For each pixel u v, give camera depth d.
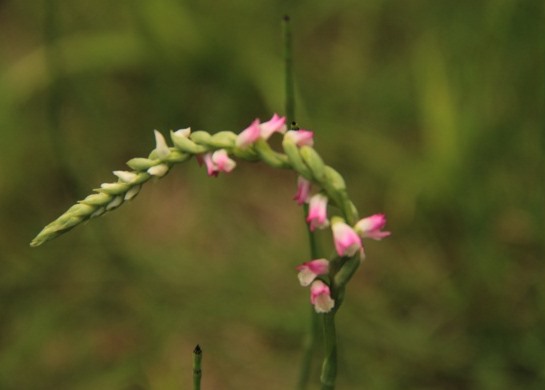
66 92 0.84
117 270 0.76
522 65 0.73
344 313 0.69
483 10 0.77
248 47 0.84
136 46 0.85
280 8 0.88
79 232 0.78
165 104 0.84
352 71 0.87
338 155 0.81
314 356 0.69
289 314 0.71
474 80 0.75
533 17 0.73
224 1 0.86
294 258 0.75
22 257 0.78
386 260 0.75
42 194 0.83
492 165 0.73
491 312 0.70
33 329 0.73
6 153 0.83
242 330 0.73
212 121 0.84
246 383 0.71
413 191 0.76
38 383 0.71
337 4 0.89
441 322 0.71
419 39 0.84
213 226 0.80
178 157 0.43
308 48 0.90
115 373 0.70
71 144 0.84
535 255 0.73
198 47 0.83
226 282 0.74
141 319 0.74
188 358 0.72
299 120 0.81
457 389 0.68
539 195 0.70
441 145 0.73
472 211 0.71
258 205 0.82
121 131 0.86
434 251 0.75
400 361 0.68
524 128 0.74
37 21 0.95
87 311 0.75
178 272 0.75
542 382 0.65
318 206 0.42
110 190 0.43
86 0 0.91
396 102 0.83
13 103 0.85
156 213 0.82
